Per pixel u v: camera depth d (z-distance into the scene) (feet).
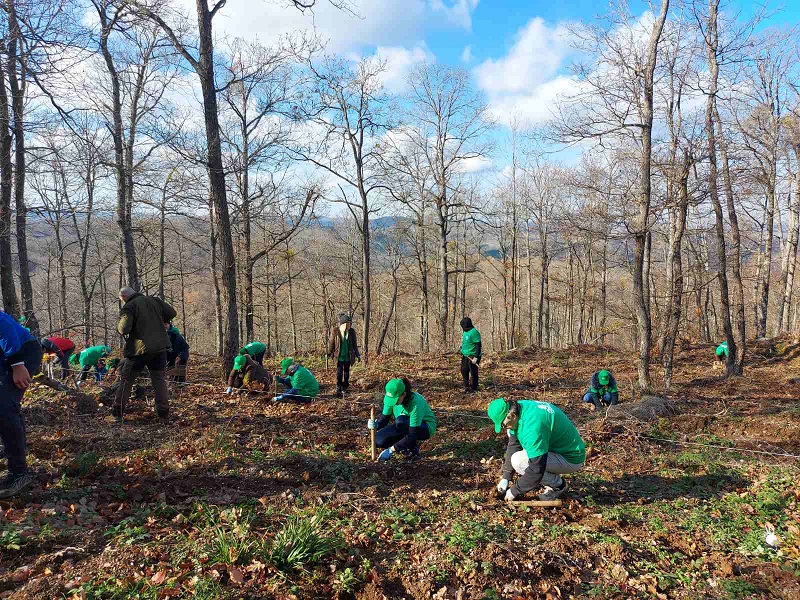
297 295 117.19
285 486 17.26
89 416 23.59
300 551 12.51
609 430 25.25
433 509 16.40
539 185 92.68
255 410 27.68
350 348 33.58
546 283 104.88
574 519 16.22
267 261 86.02
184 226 72.33
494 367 53.06
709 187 34.22
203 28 33.91
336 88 56.39
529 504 16.83
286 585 11.62
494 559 13.20
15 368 14.15
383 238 88.69
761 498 17.33
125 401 23.67
